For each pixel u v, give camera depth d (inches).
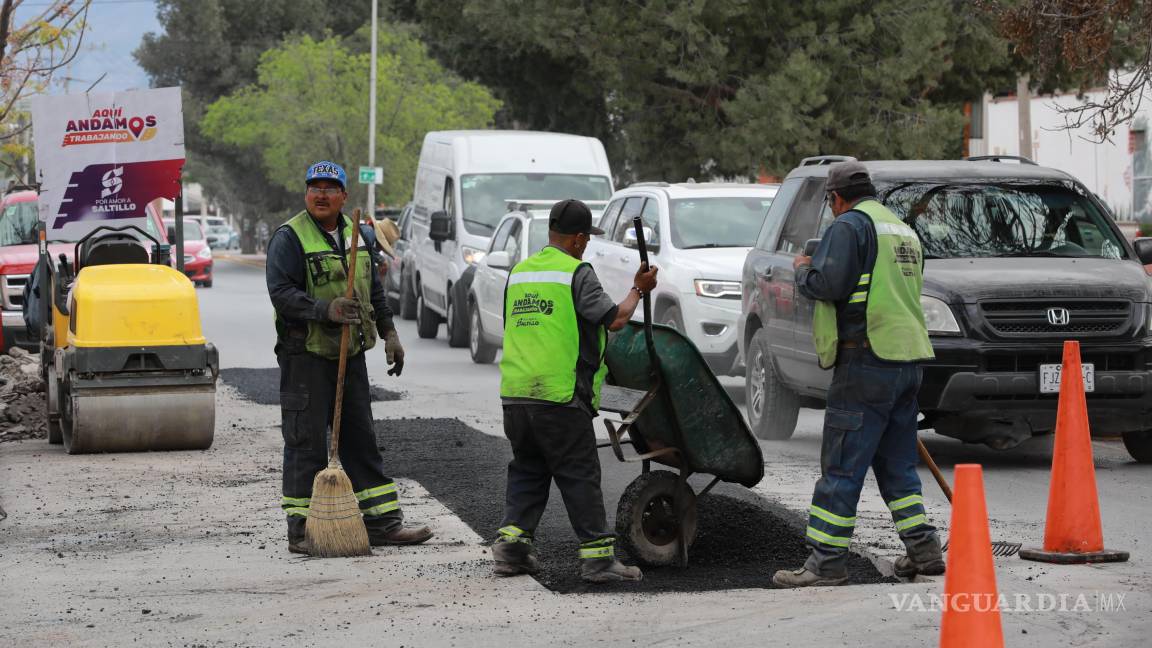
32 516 483.2
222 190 5007.4
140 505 502.0
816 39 1486.2
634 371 397.4
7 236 1129.4
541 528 456.1
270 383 888.9
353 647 321.7
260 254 4379.9
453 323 1173.1
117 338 611.8
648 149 1701.5
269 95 3031.5
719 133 1574.8
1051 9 759.1
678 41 1537.9
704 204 848.9
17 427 693.9
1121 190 2021.4
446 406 791.7
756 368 676.1
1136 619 339.9
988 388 543.5
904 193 614.2
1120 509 485.4
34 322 740.0
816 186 646.5
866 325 372.5
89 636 332.8
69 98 672.4
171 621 345.4
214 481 550.0
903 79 1472.7
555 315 377.7
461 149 1208.8
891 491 387.2
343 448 434.9
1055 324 548.7
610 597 366.0
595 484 382.9
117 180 677.9
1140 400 553.6
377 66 2847.0
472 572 394.9
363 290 426.6
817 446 642.8
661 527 405.7
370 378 941.8
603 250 890.1
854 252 371.6
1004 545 423.5
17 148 1120.8
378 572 394.9
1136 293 555.8
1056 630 330.3
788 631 330.3
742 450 405.1
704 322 780.6
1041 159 2183.8
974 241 598.5
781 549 420.8
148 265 653.9
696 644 320.8
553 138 1227.9
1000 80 1614.2
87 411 603.5
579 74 1747.0
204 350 620.1
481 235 1163.9
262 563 408.8
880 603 354.0
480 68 1895.9
